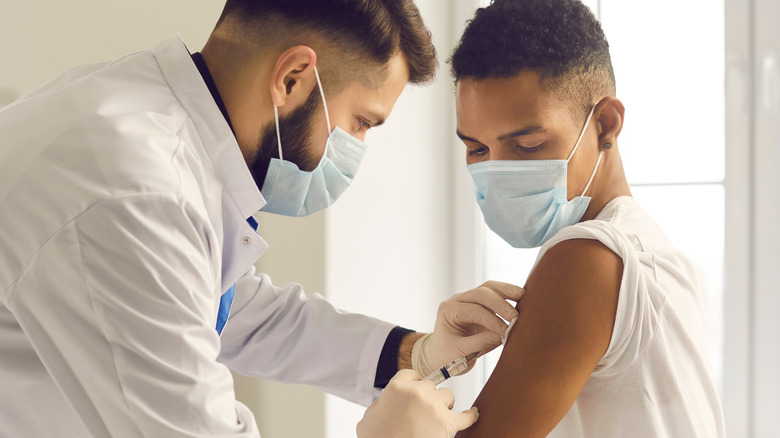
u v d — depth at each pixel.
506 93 0.98
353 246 1.80
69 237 0.77
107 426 0.79
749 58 1.60
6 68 1.91
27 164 0.81
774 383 1.58
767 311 1.59
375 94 1.03
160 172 0.82
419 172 1.93
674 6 1.72
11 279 0.79
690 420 0.89
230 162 0.98
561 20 0.97
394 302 1.88
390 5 1.02
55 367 0.80
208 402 0.78
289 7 0.98
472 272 1.96
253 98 1.00
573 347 0.85
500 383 0.89
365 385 1.32
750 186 1.61
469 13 1.90
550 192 1.00
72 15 1.90
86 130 0.83
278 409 1.90
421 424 0.90
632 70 1.79
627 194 1.05
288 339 1.38
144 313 0.77
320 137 1.04
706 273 1.68
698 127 1.69
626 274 0.86
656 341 0.89
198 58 1.01
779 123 1.56
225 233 1.03
